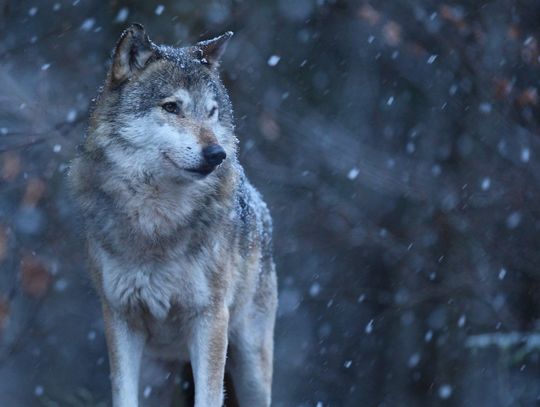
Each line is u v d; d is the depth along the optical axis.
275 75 19.88
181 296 8.51
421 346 19.92
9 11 15.77
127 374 8.49
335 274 21.16
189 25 14.95
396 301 18.58
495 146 18.16
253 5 18.44
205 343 8.61
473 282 17.88
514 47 16.98
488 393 17.97
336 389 20.91
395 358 20.34
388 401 20.02
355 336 21.36
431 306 19.97
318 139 18.80
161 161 8.27
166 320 8.72
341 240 18.80
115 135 8.32
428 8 18.75
